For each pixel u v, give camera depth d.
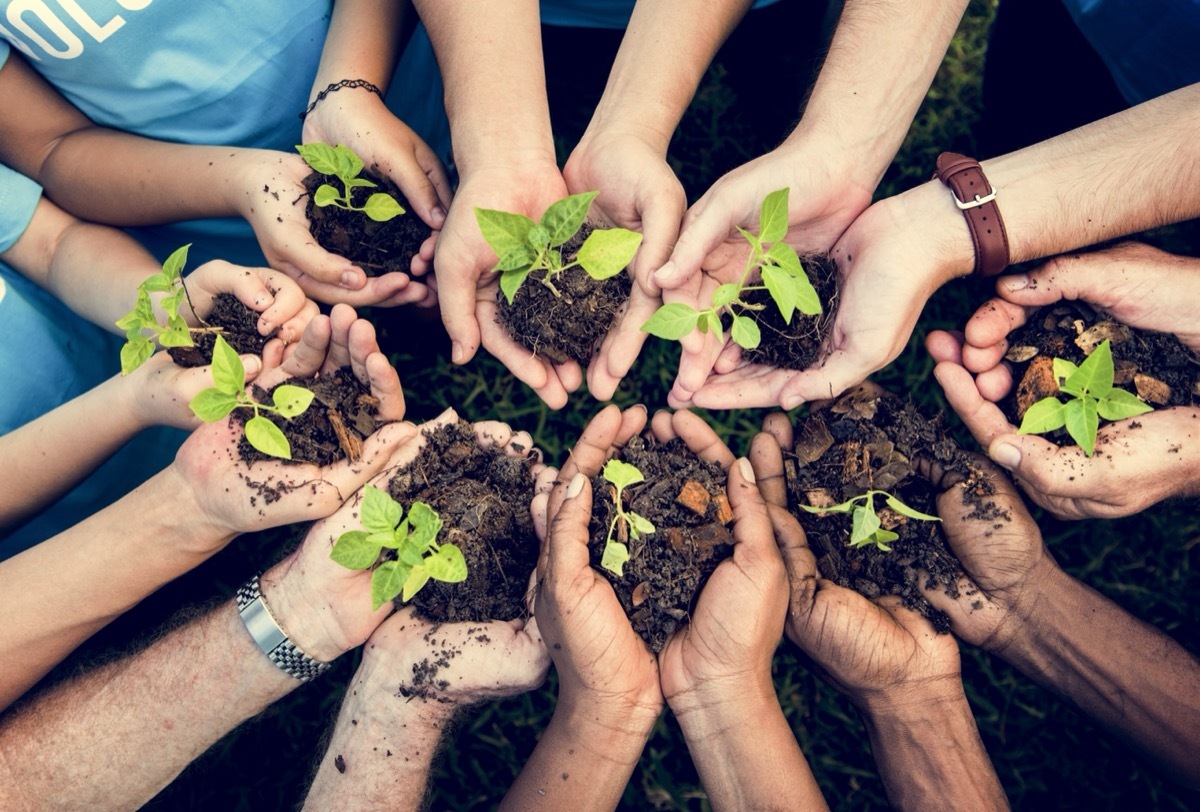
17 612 0.47
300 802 0.53
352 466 0.49
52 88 0.52
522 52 0.49
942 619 0.50
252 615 0.48
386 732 0.48
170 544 0.49
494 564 0.49
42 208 0.55
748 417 0.66
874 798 0.62
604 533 0.48
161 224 0.56
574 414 0.66
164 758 0.49
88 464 0.52
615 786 0.46
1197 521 0.63
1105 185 0.46
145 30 0.48
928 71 0.49
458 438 0.51
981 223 0.47
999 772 0.62
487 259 0.48
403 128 0.50
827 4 0.58
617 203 0.49
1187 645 0.62
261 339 0.50
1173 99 0.46
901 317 0.48
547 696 0.63
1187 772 0.51
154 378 0.49
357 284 0.50
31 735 0.48
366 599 0.49
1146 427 0.47
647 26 0.50
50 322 0.55
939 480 0.51
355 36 0.51
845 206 0.49
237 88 0.52
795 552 0.50
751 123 0.69
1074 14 0.54
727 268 0.50
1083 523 0.63
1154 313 0.48
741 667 0.45
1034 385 0.49
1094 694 0.51
